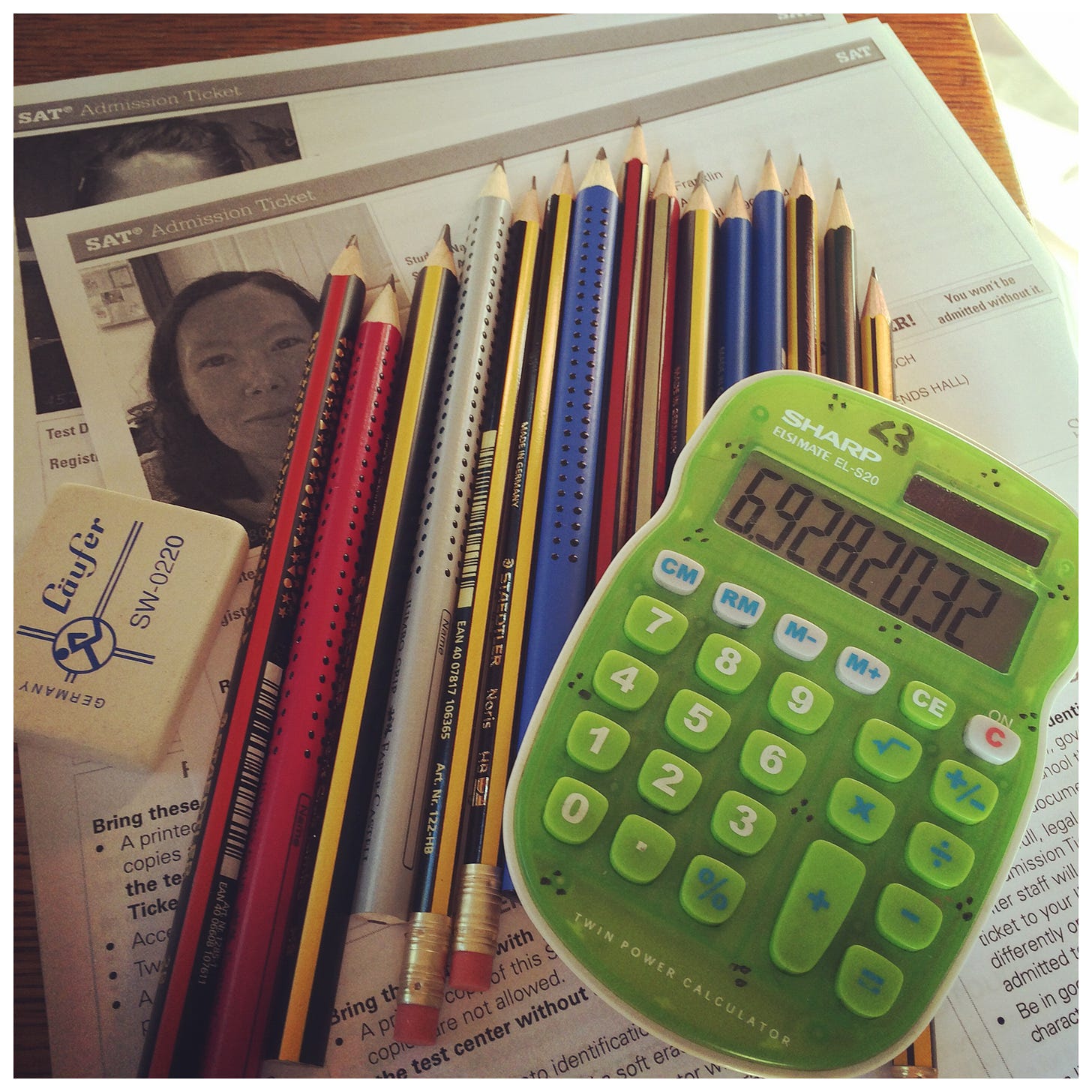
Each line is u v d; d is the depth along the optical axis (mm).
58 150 487
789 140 522
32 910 322
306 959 307
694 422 401
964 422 441
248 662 346
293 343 443
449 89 530
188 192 479
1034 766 309
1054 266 491
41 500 397
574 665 310
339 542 368
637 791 295
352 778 332
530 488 383
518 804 292
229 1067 293
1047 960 334
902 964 282
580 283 427
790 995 277
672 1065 311
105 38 526
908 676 315
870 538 335
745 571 325
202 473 407
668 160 479
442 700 352
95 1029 306
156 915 325
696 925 282
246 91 517
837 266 457
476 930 314
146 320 441
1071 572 334
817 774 302
